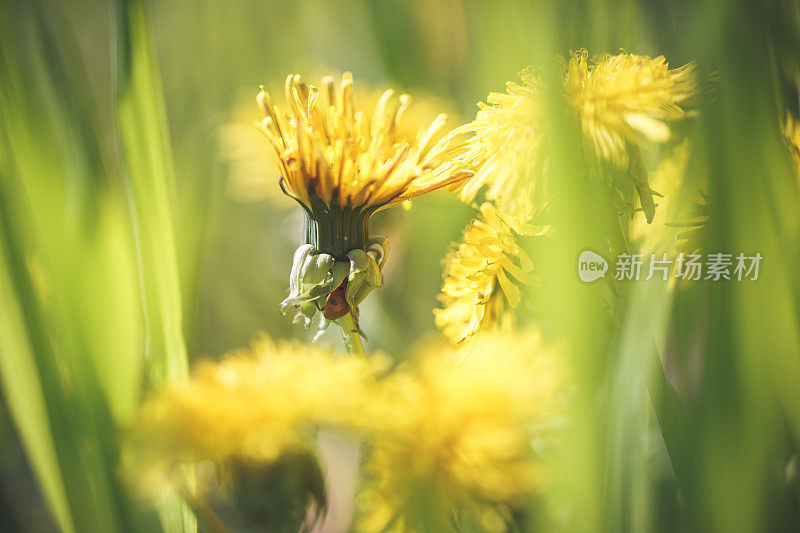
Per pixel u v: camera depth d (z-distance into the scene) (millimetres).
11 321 332
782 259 305
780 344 305
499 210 338
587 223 307
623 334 313
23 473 409
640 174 327
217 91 499
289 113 347
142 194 343
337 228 340
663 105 324
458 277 341
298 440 307
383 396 304
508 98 335
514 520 310
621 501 310
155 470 302
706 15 309
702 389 307
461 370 309
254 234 521
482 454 301
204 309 482
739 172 305
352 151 340
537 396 304
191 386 307
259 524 307
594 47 329
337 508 398
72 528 331
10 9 344
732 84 306
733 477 303
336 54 528
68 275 335
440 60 424
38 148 336
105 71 552
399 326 423
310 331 437
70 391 332
